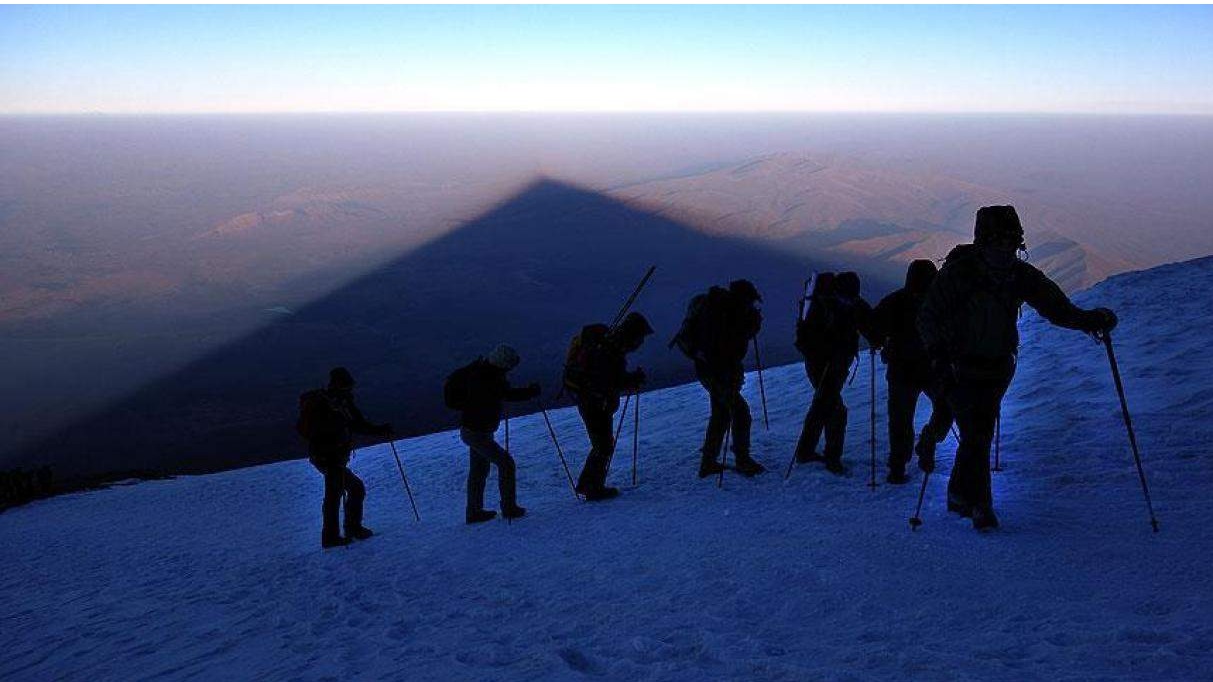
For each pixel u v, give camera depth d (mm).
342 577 7555
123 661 6055
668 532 6488
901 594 4195
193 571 10203
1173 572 3975
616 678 3658
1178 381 7961
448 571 6828
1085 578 4066
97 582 10812
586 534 7098
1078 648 3221
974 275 4801
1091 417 7453
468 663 4258
